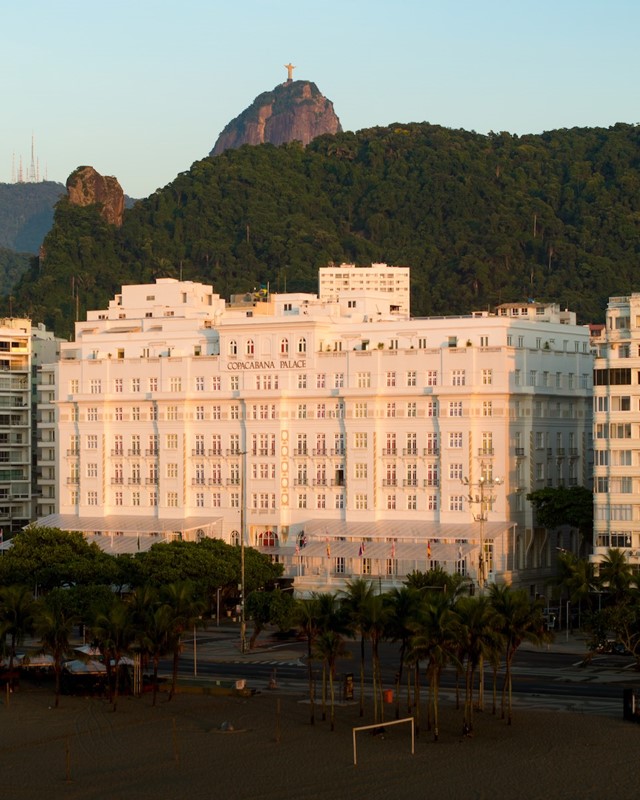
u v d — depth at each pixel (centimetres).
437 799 17488
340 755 19325
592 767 18512
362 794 17712
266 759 19225
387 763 18900
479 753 19200
